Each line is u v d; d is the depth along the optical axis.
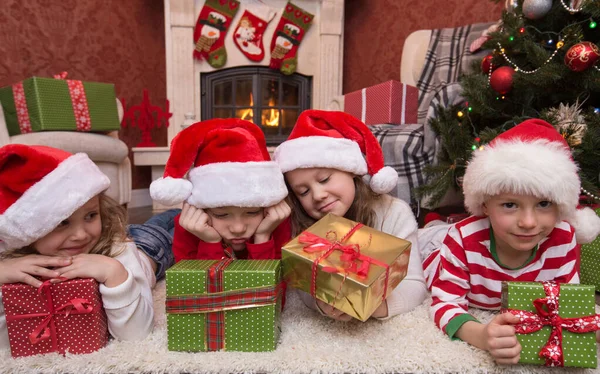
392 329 0.87
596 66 1.34
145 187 3.21
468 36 2.38
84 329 0.78
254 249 0.90
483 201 0.84
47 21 2.67
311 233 0.86
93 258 0.78
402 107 2.22
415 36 2.64
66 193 0.74
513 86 1.48
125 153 2.32
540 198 0.75
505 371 0.74
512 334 0.70
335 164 0.92
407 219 1.06
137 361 0.74
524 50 1.53
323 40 3.36
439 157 1.70
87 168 0.79
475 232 0.90
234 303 0.77
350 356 0.76
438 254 1.11
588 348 0.71
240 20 3.22
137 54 3.11
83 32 2.82
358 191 1.05
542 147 0.78
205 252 0.90
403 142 1.88
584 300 0.72
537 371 0.74
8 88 2.05
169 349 0.79
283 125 3.48
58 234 0.78
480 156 0.83
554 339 0.72
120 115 2.43
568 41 1.41
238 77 3.32
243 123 0.92
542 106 1.64
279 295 0.83
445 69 2.41
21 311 0.76
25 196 0.71
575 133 1.29
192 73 3.16
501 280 0.89
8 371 0.74
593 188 1.20
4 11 2.49
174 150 0.87
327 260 0.76
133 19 3.06
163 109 3.31
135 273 0.88
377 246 0.81
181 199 0.85
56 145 1.98
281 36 3.27
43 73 2.67
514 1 1.65
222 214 0.87
